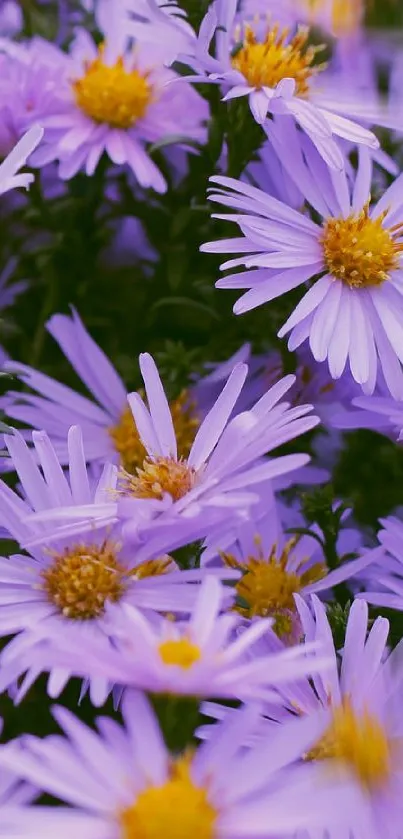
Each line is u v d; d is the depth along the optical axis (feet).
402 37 1.19
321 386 1.07
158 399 0.96
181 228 1.10
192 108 1.10
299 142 1.05
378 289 1.03
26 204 1.16
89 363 1.08
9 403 1.06
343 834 0.85
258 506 1.01
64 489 0.94
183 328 1.15
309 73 1.10
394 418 1.00
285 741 0.83
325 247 1.03
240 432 0.91
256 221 1.01
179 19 1.07
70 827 0.82
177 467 0.94
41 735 0.95
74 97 1.09
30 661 0.83
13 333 1.15
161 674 0.82
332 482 1.09
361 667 0.91
